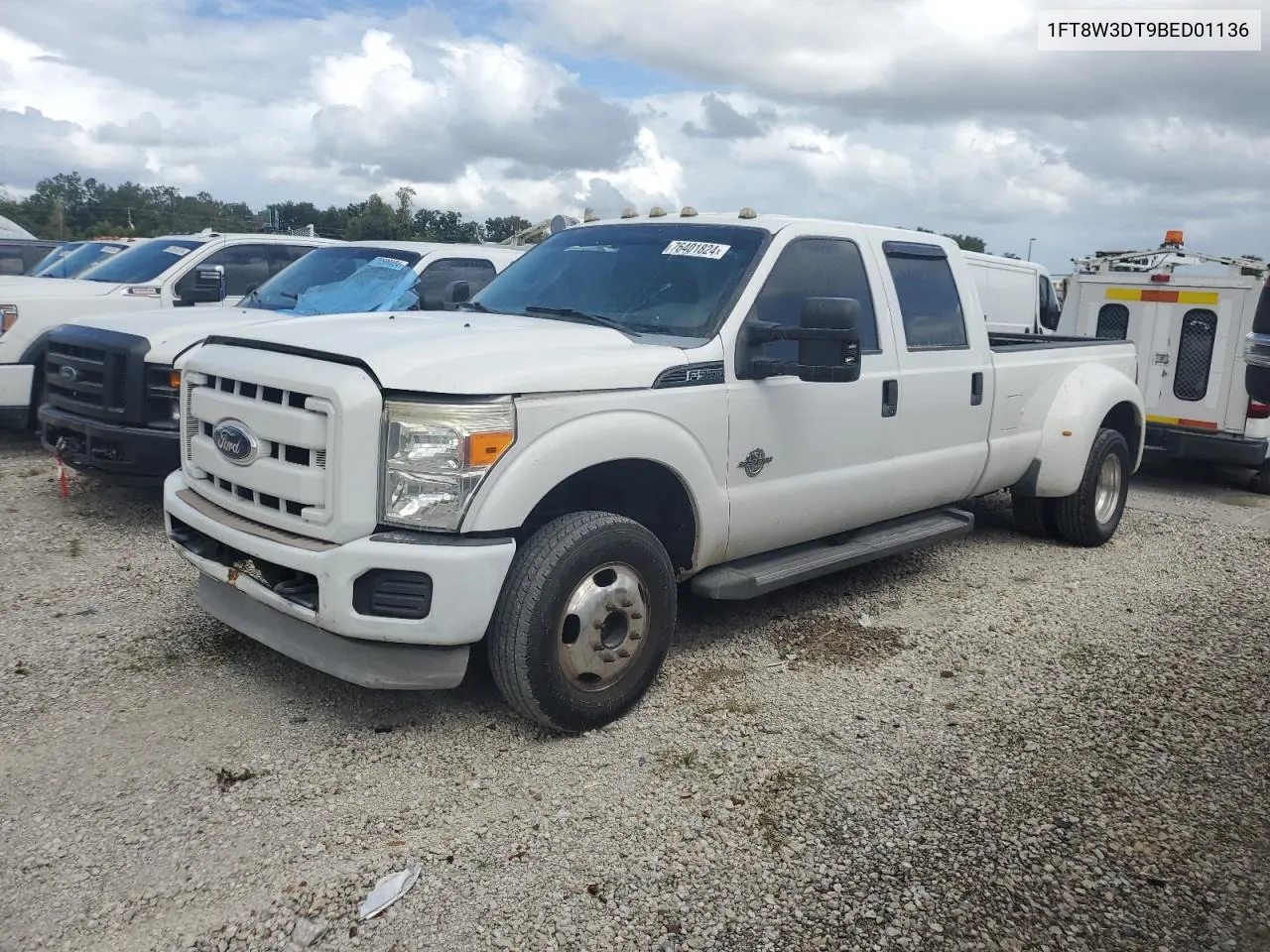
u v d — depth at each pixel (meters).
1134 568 6.77
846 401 5.07
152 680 4.40
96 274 9.70
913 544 5.61
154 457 6.56
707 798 3.60
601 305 4.86
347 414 3.54
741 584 4.65
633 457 4.05
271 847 3.24
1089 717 4.37
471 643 3.70
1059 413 6.82
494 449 3.62
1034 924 2.99
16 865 3.10
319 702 4.25
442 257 8.74
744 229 4.98
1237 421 9.80
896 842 3.37
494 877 3.12
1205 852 3.39
